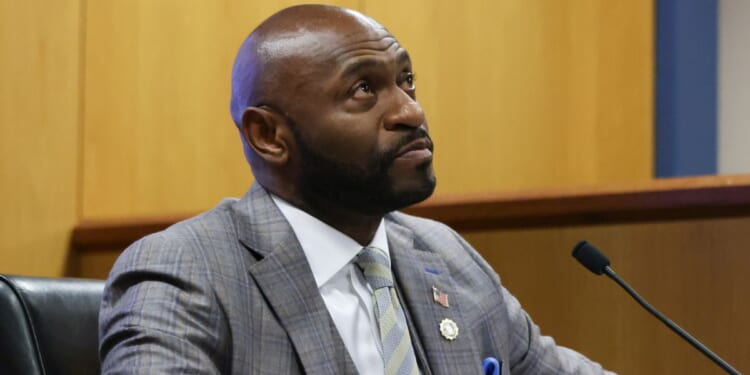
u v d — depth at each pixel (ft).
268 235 13.92
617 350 22.86
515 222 23.63
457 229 23.99
